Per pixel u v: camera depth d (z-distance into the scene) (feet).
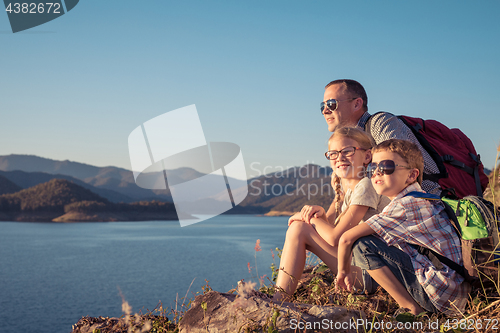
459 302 5.73
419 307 5.99
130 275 317.01
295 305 5.49
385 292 6.97
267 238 449.48
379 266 6.03
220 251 433.89
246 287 5.66
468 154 8.71
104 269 358.84
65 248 512.63
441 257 5.81
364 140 7.80
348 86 9.67
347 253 6.33
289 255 6.88
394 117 8.81
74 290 288.92
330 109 9.81
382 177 6.50
